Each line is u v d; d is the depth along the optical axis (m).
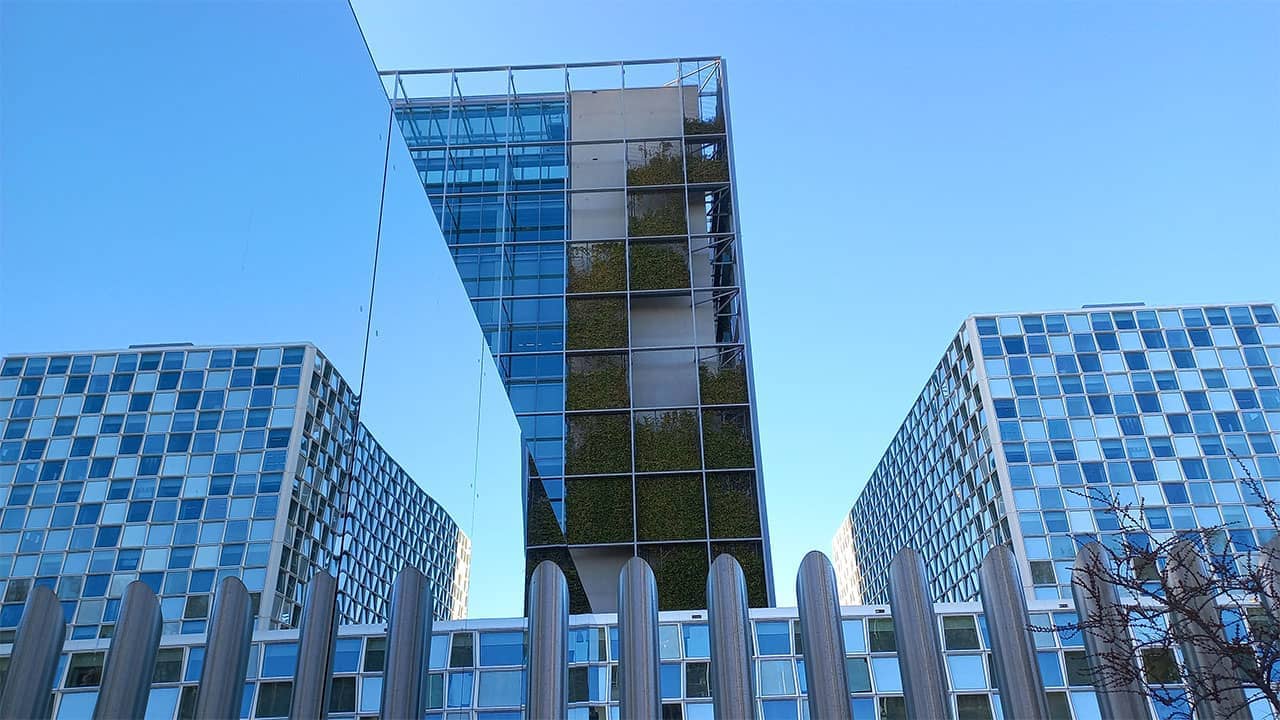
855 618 9.47
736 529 24.20
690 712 11.69
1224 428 55.84
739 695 2.60
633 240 29.14
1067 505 53.41
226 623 2.02
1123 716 2.84
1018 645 2.70
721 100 31.66
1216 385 57.41
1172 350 59.06
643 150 30.70
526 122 31.38
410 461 3.68
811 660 2.65
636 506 24.70
